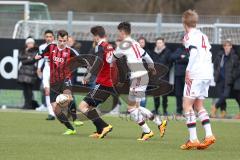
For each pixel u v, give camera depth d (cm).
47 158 2436
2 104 5088
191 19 2722
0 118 4072
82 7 10550
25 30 5097
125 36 3092
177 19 4991
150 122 4075
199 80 2719
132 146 2838
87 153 2586
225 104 4553
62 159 2417
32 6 5906
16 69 4909
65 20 5222
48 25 5112
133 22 5075
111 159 2439
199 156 2561
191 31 2731
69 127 3303
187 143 2758
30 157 2458
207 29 4797
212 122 4175
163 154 2600
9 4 5725
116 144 2900
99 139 3097
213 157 2544
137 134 3369
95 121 3167
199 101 2767
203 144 2738
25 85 4753
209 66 2742
